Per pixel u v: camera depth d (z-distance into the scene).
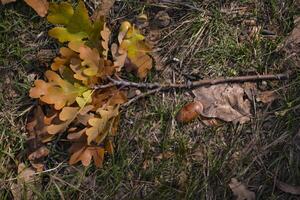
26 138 0.74
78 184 0.72
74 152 0.71
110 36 0.75
